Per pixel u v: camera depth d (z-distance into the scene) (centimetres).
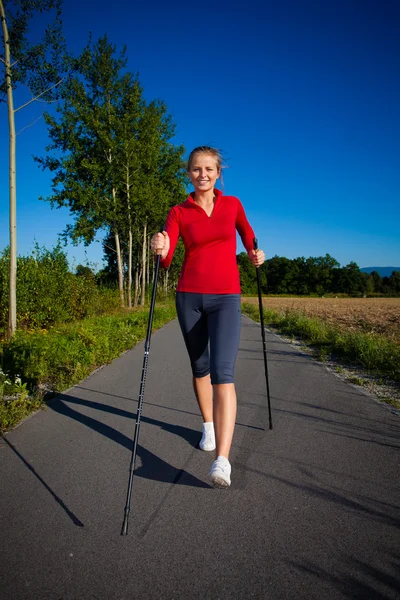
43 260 1258
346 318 2017
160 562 174
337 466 271
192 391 479
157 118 2109
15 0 828
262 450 299
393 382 523
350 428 347
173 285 4884
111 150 2003
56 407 408
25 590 157
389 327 1427
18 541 188
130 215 2191
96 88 2014
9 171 866
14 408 380
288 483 247
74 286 1323
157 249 258
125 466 272
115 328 944
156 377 555
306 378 553
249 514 213
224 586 160
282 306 3366
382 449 300
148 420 371
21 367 523
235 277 269
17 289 1041
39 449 300
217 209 270
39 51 848
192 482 250
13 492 235
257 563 174
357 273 11338
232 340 257
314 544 187
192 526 202
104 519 207
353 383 522
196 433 339
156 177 2403
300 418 376
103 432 338
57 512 214
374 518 209
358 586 160
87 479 252
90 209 2030
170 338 1012
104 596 155
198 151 268
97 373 580
